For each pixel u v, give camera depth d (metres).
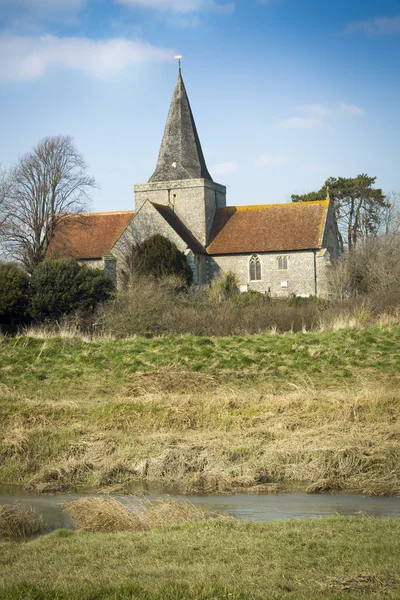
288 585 7.39
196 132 70.69
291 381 21.88
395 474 13.39
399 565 7.90
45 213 57.12
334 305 34.56
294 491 12.96
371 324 28.86
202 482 13.46
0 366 23.84
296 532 9.28
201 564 8.13
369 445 14.47
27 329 36.78
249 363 23.59
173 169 68.62
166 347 25.28
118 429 16.86
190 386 21.19
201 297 40.62
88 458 15.06
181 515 10.90
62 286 41.19
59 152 56.88
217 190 70.12
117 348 25.36
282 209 66.88
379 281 45.44
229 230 66.81
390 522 9.79
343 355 23.86
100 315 36.12
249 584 7.42
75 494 13.38
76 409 18.33
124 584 7.36
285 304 36.91
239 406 18.09
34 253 56.53
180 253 58.75
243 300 39.00
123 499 12.72
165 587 7.24
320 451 14.12
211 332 31.73
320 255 62.53
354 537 9.01
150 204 62.34
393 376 21.91
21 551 8.96
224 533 9.44
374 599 6.96
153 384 21.48
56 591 7.24
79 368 23.78
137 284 39.38
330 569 7.86
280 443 14.92
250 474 13.72
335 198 87.94
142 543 9.09
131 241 62.22
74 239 65.75
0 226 55.66
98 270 43.47
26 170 56.25
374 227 86.62
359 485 13.17
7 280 40.72
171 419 17.12
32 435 16.11
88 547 8.99
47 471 14.48
